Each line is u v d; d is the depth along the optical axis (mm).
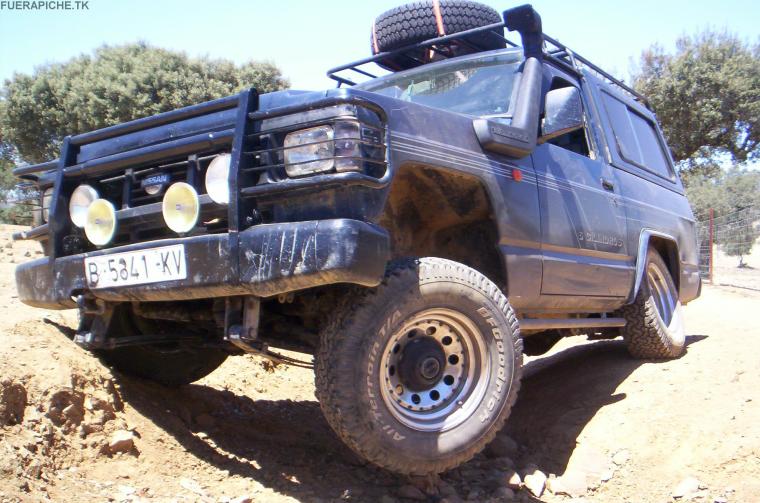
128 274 3055
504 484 3564
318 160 2754
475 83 4363
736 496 3496
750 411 4008
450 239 3844
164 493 2900
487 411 3221
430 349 3148
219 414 4141
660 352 5141
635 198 5117
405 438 2967
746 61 23844
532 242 3809
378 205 2859
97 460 3012
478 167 3494
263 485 3186
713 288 14188
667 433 4016
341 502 3100
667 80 24000
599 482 3770
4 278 5965
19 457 2666
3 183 19203
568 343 7215
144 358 3967
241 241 2756
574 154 4492
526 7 4004
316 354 2930
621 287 4746
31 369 3115
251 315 2906
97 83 23047
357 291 2951
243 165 2836
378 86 4906
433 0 4887
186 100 23281
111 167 3268
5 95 23953
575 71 4883
